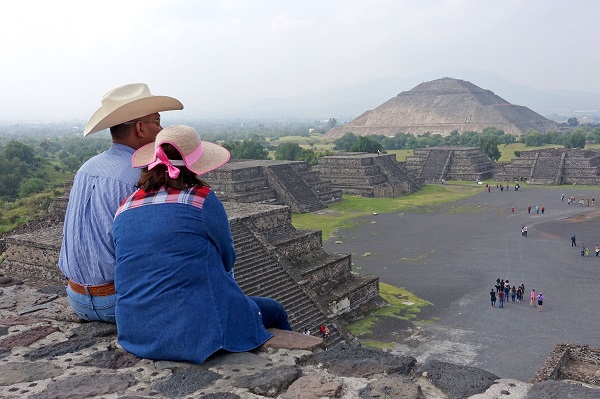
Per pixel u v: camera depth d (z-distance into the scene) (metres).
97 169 6.54
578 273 41.31
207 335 5.56
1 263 28.14
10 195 100.75
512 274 41.59
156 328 5.60
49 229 29.61
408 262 46.06
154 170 5.89
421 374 5.42
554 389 4.77
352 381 5.30
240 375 5.37
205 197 5.75
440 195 87.38
